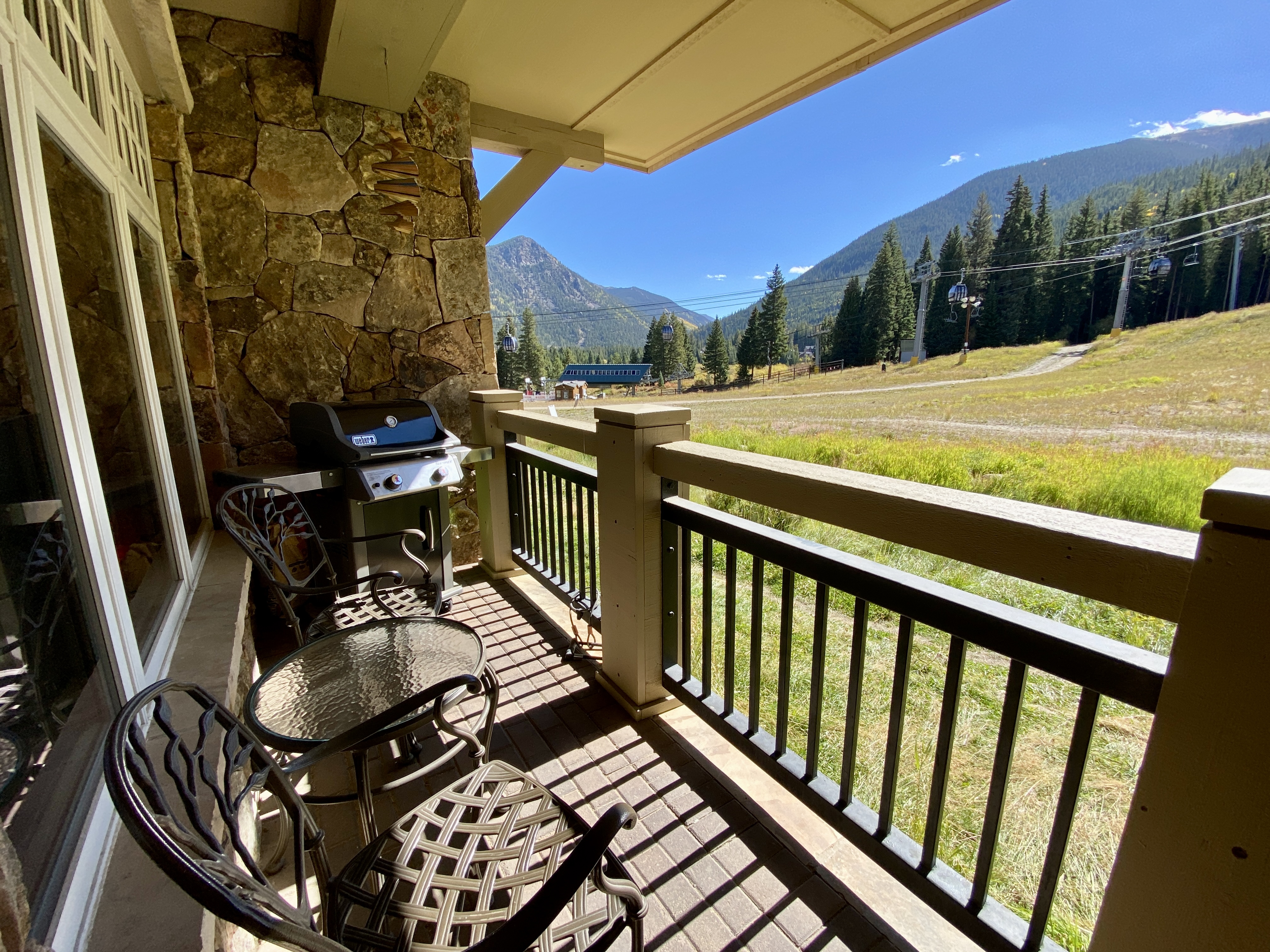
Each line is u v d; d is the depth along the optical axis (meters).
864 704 2.02
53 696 0.88
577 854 0.67
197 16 2.56
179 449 2.30
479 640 1.60
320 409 2.53
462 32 2.76
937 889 1.07
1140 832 0.69
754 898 1.32
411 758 1.78
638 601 1.89
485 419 3.17
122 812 0.49
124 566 1.34
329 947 0.55
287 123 2.80
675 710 2.03
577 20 2.66
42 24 1.09
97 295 1.41
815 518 1.20
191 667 1.35
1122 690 0.75
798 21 2.69
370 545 2.65
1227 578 0.57
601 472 1.98
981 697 1.98
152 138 2.39
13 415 0.87
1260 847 0.58
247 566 2.10
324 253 2.96
